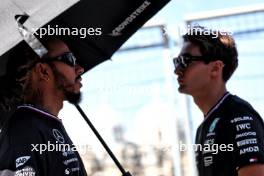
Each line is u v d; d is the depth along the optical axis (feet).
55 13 9.60
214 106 12.03
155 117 19.07
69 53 11.30
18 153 9.96
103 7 11.56
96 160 21.30
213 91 12.48
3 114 11.53
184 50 12.75
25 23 9.70
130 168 20.94
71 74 11.30
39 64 11.02
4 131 10.46
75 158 10.94
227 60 12.56
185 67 12.65
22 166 9.87
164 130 18.78
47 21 9.61
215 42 12.51
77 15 11.44
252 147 11.09
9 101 11.42
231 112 11.57
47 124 10.71
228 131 11.44
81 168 11.27
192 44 12.67
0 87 11.38
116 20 12.03
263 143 11.38
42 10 9.70
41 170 10.14
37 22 9.64
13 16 9.89
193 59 12.57
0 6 9.97
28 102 10.97
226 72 12.62
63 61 11.20
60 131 10.91
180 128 18.38
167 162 20.25
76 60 12.71
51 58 11.09
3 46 9.86
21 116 10.50
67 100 11.66
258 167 10.99
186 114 17.84
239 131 11.28
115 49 12.75
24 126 10.27
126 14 11.95
